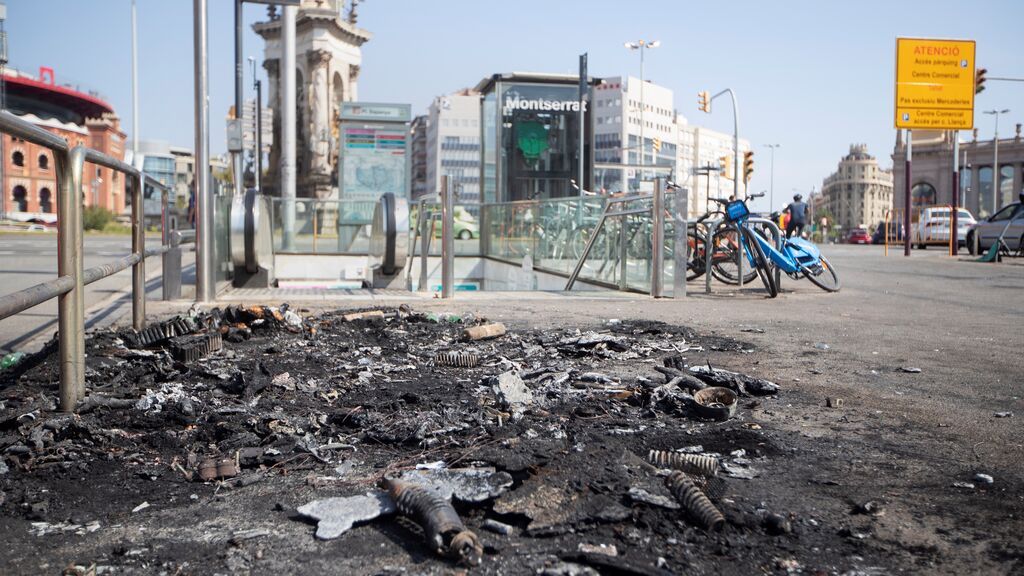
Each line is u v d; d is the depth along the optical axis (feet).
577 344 18.93
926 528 8.15
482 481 8.92
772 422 12.36
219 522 8.32
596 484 8.80
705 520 8.00
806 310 28.84
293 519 8.38
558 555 7.36
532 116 68.80
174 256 29.91
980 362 17.92
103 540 7.87
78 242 12.31
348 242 57.77
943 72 83.51
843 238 299.79
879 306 30.60
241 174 45.57
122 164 17.15
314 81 138.21
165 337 18.22
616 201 38.04
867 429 11.98
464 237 61.77
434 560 7.34
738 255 38.96
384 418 12.11
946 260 72.43
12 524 8.26
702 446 10.95
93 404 12.43
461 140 452.35
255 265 41.86
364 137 78.59
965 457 10.58
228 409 12.50
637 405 13.37
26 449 10.30
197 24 29.14
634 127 427.74
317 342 19.47
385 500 8.60
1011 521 8.35
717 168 83.97
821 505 8.75
